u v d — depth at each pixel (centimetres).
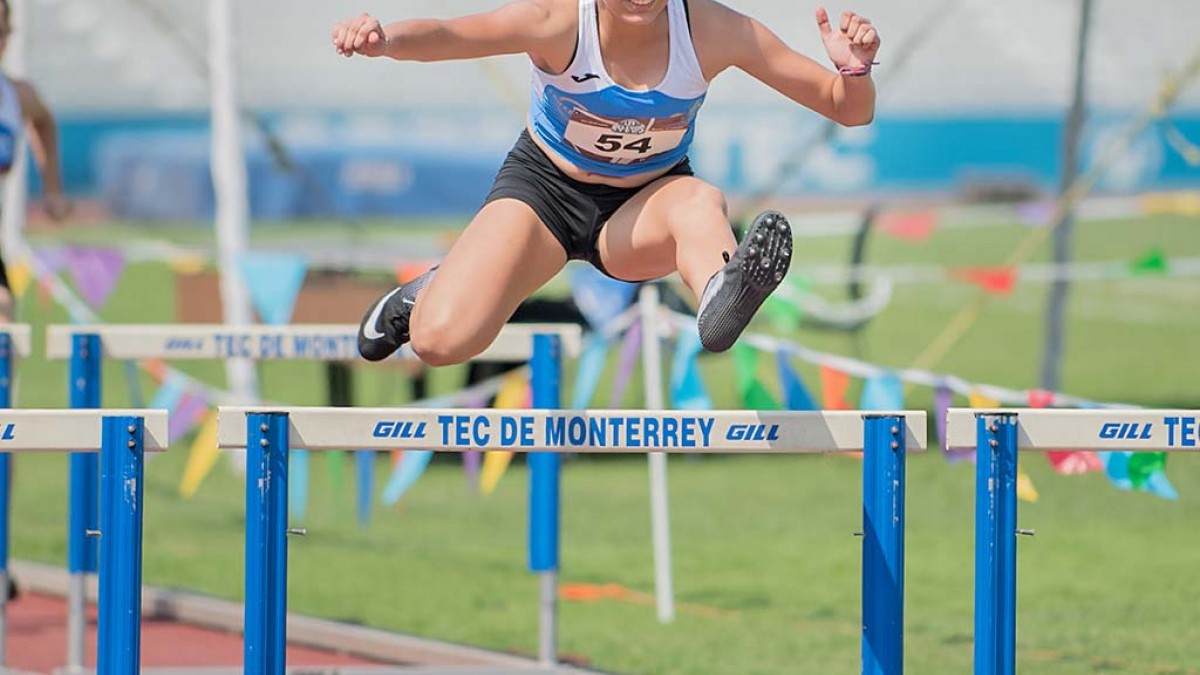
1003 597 1007
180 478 3047
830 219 4181
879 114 5366
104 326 1584
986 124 5656
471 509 2744
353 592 2095
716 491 2884
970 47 4044
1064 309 3284
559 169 1228
